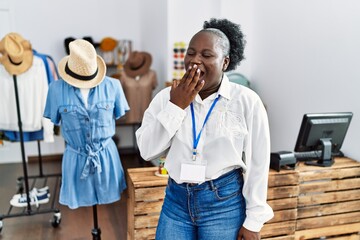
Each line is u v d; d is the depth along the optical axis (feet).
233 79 12.58
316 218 7.70
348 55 8.53
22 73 9.59
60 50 16.11
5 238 9.17
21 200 10.34
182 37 12.98
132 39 17.12
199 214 4.17
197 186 4.11
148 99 14.21
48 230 9.66
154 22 14.56
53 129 10.38
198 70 3.72
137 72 13.94
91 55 6.88
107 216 10.61
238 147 4.08
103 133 7.17
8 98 9.96
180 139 4.12
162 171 7.20
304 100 10.32
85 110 6.92
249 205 4.26
